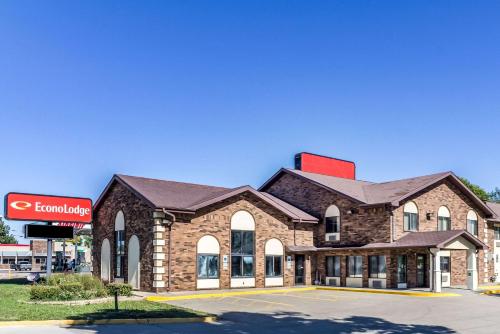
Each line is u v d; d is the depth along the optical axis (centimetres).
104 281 3241
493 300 2592
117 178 3197
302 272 3509
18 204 3045
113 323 1688
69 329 1539
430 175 3731
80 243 8325
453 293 2877
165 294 2659
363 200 3438
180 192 3234
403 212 3353
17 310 1823
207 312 2052
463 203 3866
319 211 3694
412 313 2106
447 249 3077
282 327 1745
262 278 3222
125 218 3108
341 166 4550
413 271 3175
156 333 1542
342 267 3431
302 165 4212
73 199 3225
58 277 2725
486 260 3988
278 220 3381
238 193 3130
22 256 9394
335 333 1638
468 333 1653
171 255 2823
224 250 3052
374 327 1758
